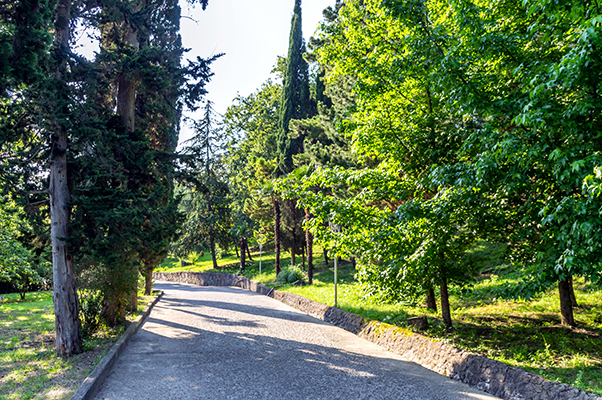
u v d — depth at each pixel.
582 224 5.60
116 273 11.29
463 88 7.28
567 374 6.43
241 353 9.36
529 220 7.18
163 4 15.48
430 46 8.29
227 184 46.62
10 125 9.27
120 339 10.15
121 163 11.49
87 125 9.95
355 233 10.15
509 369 6.38
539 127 6.27
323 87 33.59
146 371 7.83
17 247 16.70
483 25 7.38
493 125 7.30
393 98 10.66
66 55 9.80
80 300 11.13
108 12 12.17
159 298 23.05
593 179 5.46
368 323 11.63
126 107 13.48
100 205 10.03
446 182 7.71
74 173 10.09
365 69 10.24
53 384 6.81
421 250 9.02
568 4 5.84
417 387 6.84
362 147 10.58
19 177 9.48
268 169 31.48
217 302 21.05
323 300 17.20
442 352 8.01
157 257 20.20
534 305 11.95
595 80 5.79
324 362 8.55
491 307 12.52
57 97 9.08
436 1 9.11
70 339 9.12
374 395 6.45
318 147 19.86
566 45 6.75
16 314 16.36
